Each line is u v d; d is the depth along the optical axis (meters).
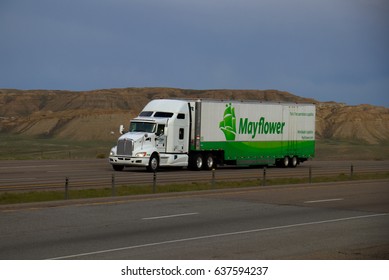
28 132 190.25
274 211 28.58
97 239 20.25
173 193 34.09
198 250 18.67
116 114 193.00
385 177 51.25
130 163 52.75
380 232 22.83
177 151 55.56
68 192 33.06
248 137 60.94
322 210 29.28
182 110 56.00
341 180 47.75
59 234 21.05
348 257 17.97
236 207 29.78
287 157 65.06
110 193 33.69
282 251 18.77
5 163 62.00
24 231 21.52
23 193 31.95
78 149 117.56
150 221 24.56
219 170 58.00
